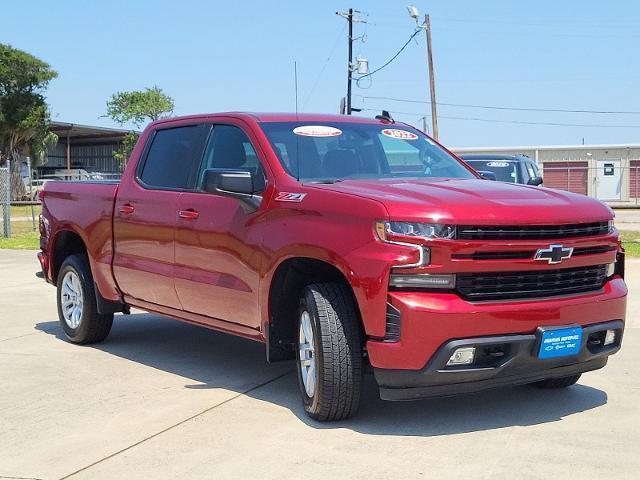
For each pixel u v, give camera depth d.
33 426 5.21
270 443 4.79
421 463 4.41
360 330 4.95
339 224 4.88
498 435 4.88
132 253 6.86
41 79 55.72
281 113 6.25
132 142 68.19
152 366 6.86
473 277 4.64
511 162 14.91
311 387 5.13
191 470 4.39
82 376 6.51
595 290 5.12
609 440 4.77
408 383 4.62
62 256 8.17
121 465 4.49
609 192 42.84
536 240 4.74
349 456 4.54
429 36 36.38
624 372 6.46
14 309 9.98
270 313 5.43
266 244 5.37
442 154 6.55
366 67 35.91
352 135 6.18
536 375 4.91
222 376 6.50
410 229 4.57
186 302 6.32
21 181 55.62
